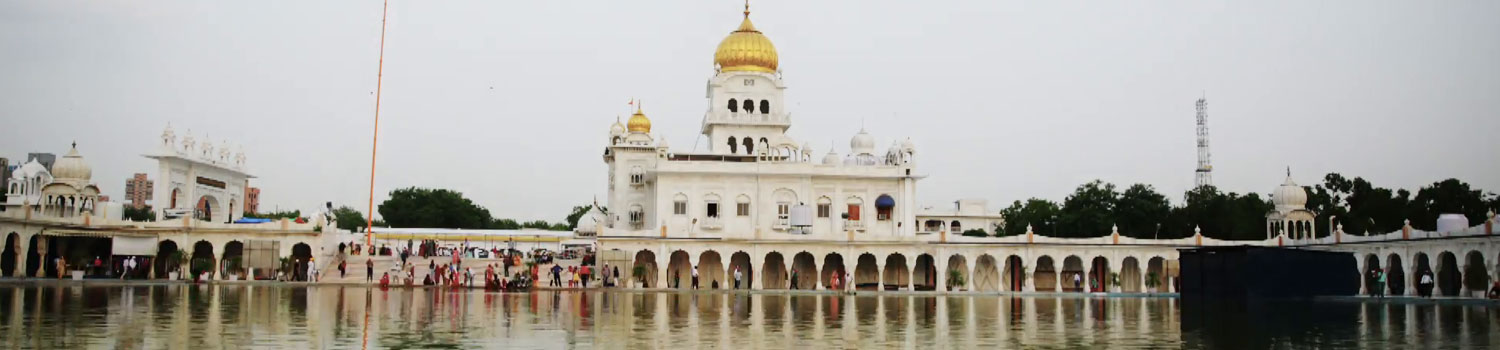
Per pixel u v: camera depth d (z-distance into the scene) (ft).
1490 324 120.06
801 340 95.66
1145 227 309.83
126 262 237.45
